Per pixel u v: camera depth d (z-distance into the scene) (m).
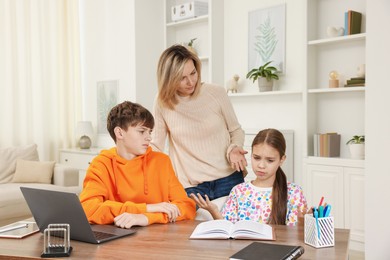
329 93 4.27
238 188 2.11
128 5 5.59
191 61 2.21
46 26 6.03
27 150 5.21
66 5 6.20
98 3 6.04
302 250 1.37
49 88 6.09
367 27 3.35
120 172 1.95
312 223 1.48
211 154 2.39
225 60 5.14
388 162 3.28
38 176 4.90
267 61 4.74
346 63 4.15
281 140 1.98
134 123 1.88
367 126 3.38
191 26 5.54
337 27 4.19
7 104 5.69
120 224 1.74
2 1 5.63
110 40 5.90
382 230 3.33
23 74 5.79
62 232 1.59
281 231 1.67
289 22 4.56
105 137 6.13
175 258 1.35
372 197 3.37
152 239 1.57
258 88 4.85
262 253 1.33
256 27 4.83
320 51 4.31
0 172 4.92
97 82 6.16
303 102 4.21
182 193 2.04
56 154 6.15
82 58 6.39
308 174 4.16
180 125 2.36
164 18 5.68
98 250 1.44
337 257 1.36
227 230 1.60
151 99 5.71
